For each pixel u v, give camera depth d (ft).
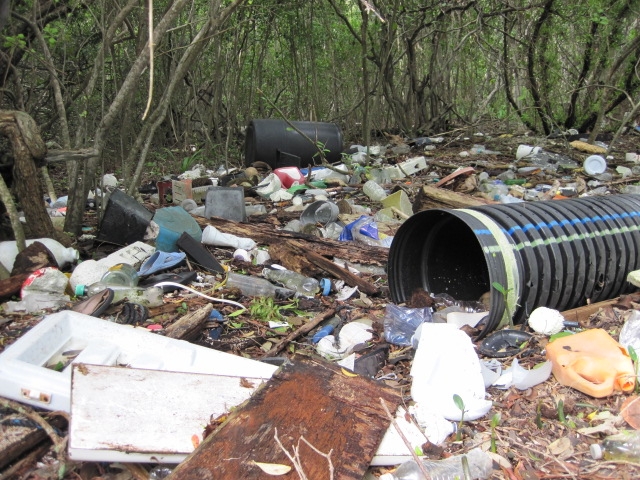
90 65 26.61
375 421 8.05
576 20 32.99
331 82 43.06
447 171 28.32
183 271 14.69
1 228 14.83
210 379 8.54
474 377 9.45
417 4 36.22
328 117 41.86
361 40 29.12
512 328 11.60
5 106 24.84
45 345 9.11
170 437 7.49
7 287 12.37
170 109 32.71
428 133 40.73
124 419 7.56
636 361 9.70
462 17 37.76
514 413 9.25
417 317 12.16
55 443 7.57
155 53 19.47
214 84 34.17
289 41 39.55
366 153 30.25
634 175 27.25
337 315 13.02
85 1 20.70
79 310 11.60
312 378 8.70
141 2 20.40
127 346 9.40
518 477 7.75
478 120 43.16
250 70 37.40
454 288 14.30
